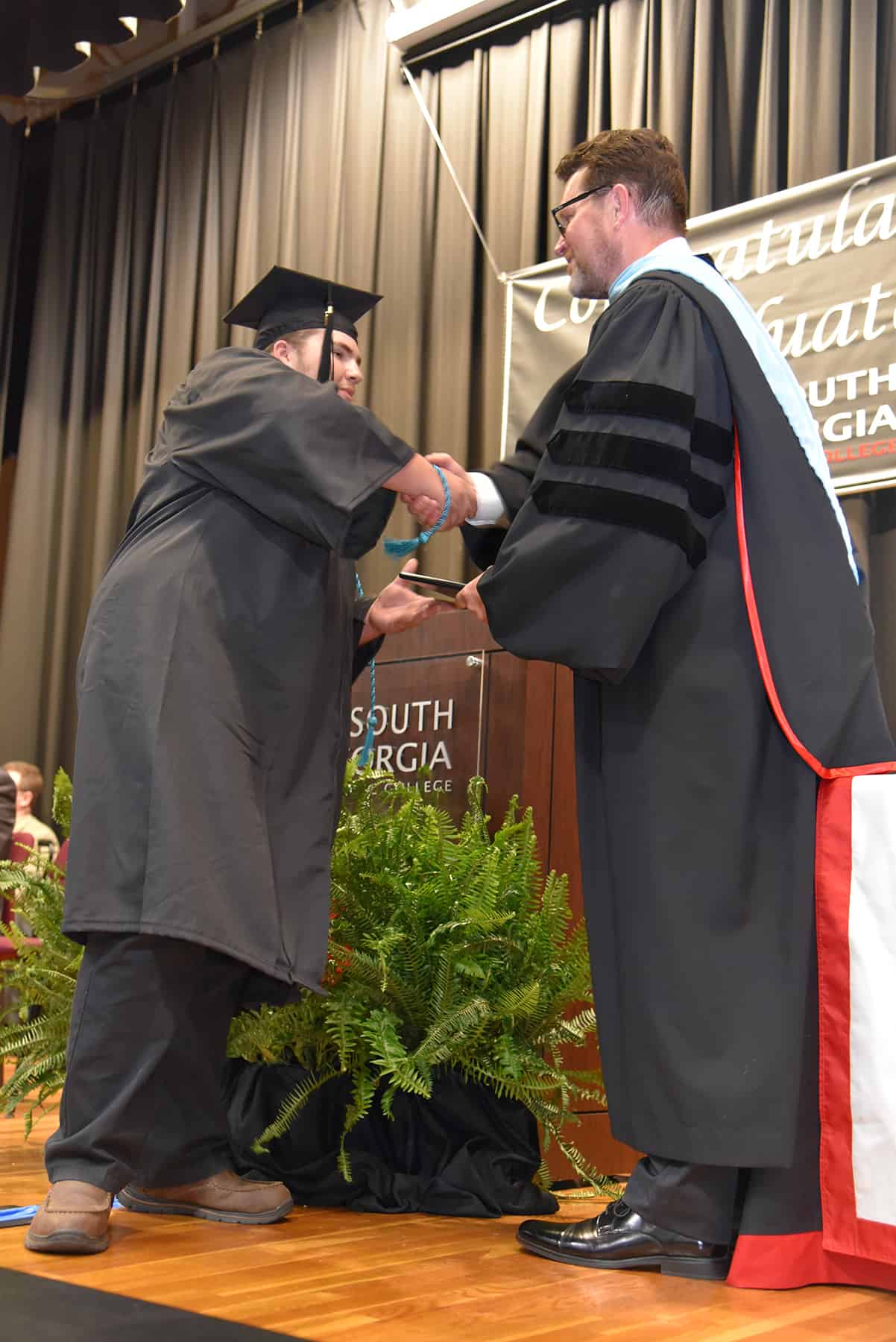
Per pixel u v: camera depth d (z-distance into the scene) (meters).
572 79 5.07
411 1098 2.17
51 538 6.86
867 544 3.80
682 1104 1.65
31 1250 1.65
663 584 1.74
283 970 1.79
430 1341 1.31
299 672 1.93
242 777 1.83
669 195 2.05
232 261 6.35
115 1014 1.75
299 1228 1.89
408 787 2.63
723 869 1.71
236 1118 2.16
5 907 3.54
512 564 1.79
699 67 4.59
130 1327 1.25
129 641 1.84
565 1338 1.35
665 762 1.76
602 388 1.81
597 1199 2.26
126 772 1.78
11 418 7.13
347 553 1.89
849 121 4.16
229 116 6.49
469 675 2.63
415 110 5.64
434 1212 2.05
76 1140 1.72
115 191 6.96
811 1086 1.70
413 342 5.45
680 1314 1.48
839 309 3.97
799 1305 1.56
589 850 1.87
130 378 6.71
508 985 2.19
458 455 5.22
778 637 1.76
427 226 5.53
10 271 6.97
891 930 1.67
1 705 6.75
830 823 1.73
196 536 1.91
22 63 6.07
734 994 1.67
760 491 1.80
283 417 1.84
